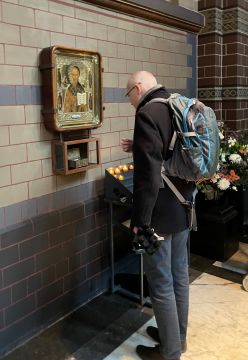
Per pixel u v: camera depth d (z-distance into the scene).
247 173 2.99
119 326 2.31
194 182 1.89
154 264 1.80
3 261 2.02
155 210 1.77
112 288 2.67
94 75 2.40
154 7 2.82
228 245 3.17
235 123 3.64
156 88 1.81
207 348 2.09
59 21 2.21
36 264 2.21
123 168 2.61
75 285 2.48
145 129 1.63
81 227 2.48
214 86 3.56
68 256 2.41
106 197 2.53
